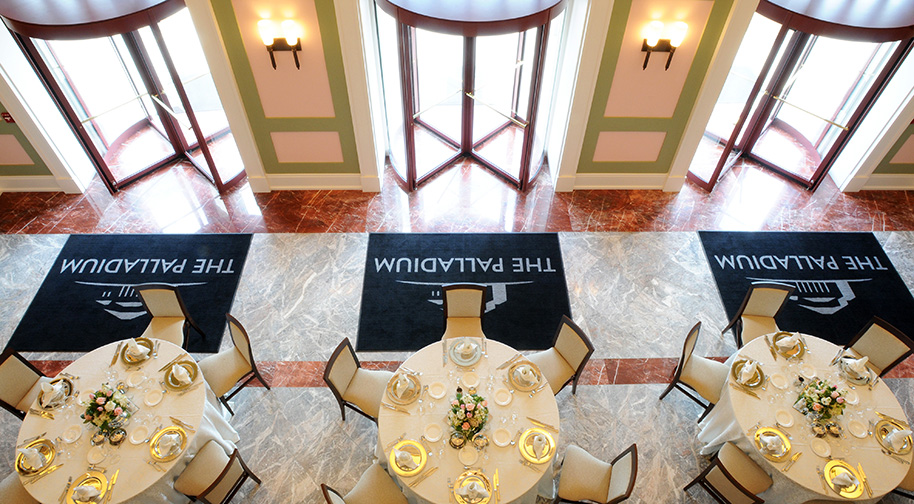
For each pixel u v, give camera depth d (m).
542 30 5.00
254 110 5.87
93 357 3.98
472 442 3.48
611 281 5.63
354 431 4.36
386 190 6.75
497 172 7.01
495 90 6.59
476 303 4.45
